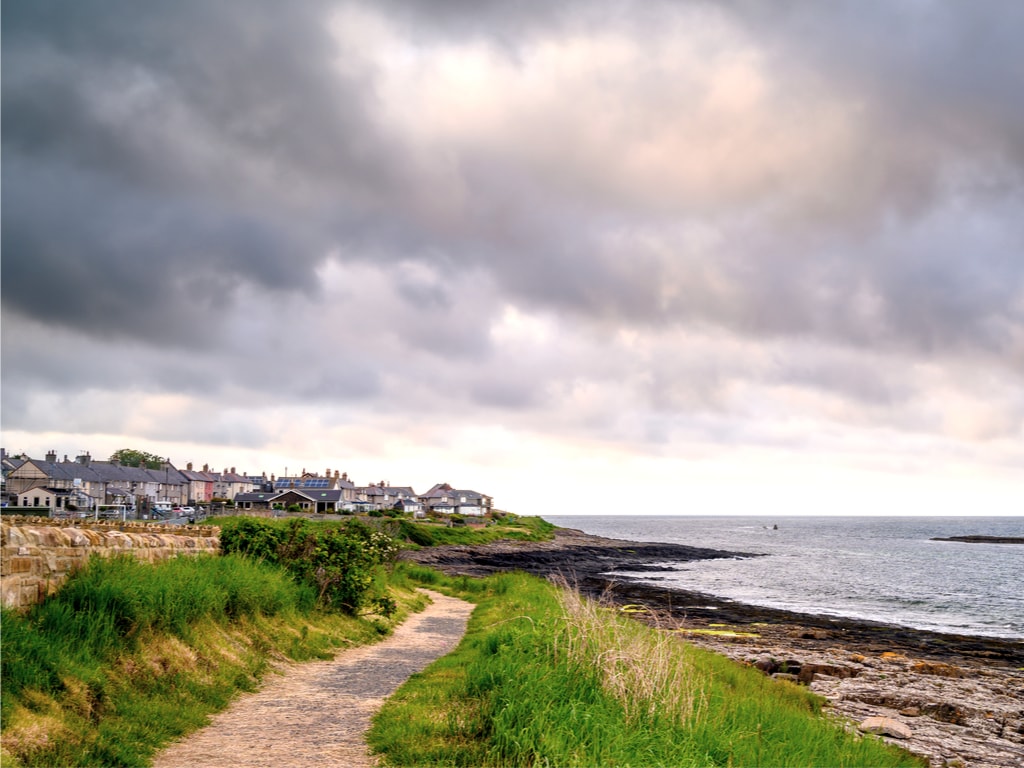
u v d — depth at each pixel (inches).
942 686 874.1
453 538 3659.0
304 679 494.3
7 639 319.6
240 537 702.5
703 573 2839.6
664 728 365.7
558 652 450.3
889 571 2940.5
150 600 419.5
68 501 3233.3
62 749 286.5
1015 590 2220.7
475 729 360.5
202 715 375.9
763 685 703.1
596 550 4180.6
